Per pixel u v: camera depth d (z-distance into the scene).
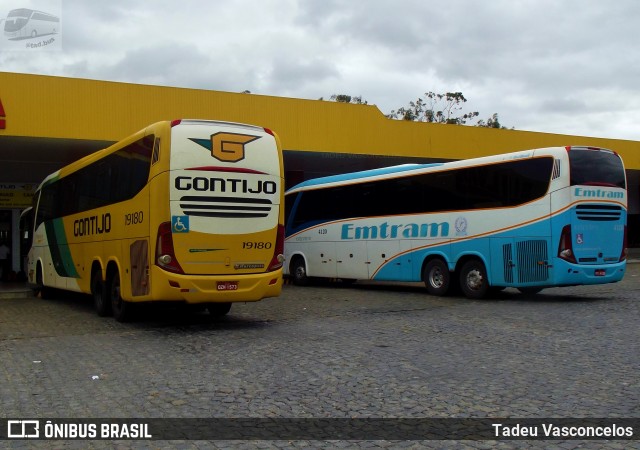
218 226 10.84
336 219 20.14
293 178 28.22
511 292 17.45
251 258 11.15
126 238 11.73
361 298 16.73
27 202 25.72
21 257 25.64
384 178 18.50
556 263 13.84
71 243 15.17
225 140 11.01
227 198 10.94
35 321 12.98
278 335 10.52
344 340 9.90
